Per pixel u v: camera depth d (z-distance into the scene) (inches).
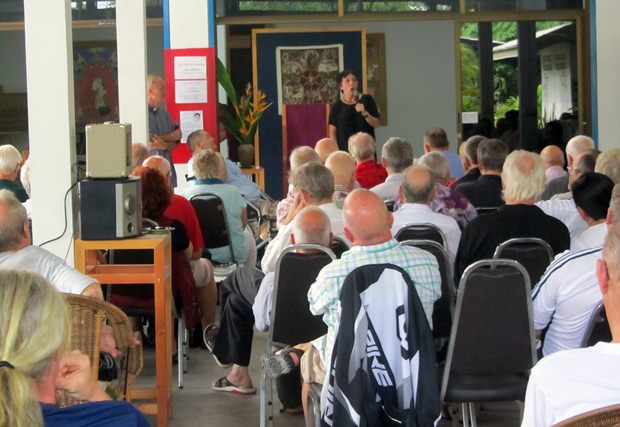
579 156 267.4
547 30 525.7
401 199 243.1
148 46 532.1
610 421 91.4
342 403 154.6
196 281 274.7
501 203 271.3
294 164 276.4
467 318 167.6
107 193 212.7
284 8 519.2
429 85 533.0
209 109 425.7
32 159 228.7
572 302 167.9
